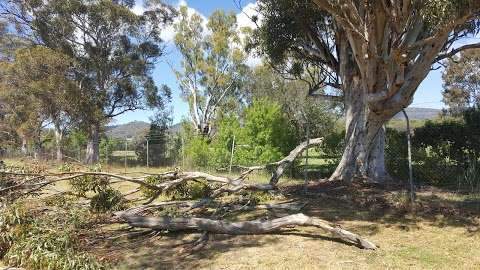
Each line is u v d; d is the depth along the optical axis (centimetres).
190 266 588
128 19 3328
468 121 1350
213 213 856
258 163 1645
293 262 588
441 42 911
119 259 618
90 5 3216
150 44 3572
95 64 3322
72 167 941
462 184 1165
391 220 802
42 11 3162
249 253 630
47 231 629
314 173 1535
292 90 3266
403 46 900
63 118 3219
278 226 713
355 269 561
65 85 3016
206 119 4134
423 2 768
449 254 619
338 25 1230
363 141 1174
